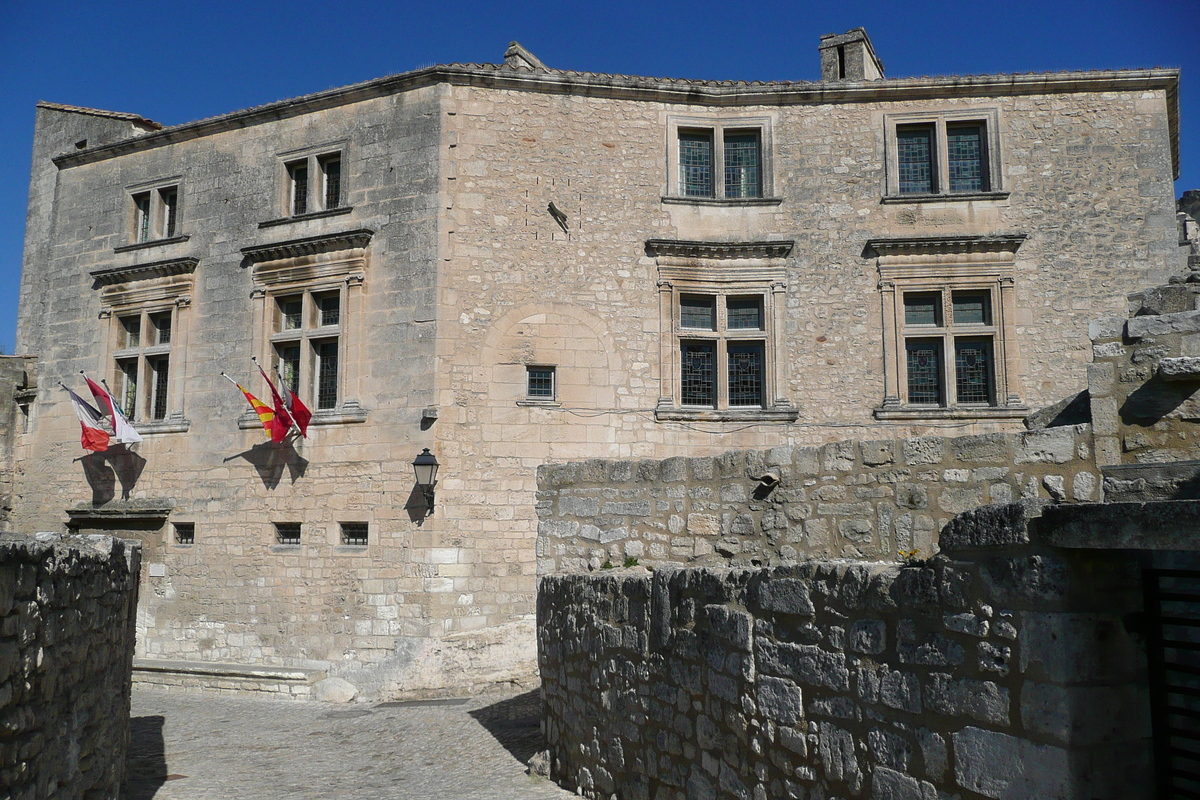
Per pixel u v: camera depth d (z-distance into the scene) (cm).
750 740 553
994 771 378
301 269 1753
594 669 800
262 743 1197
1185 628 380
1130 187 1653
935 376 1666
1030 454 661
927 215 1686
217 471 1780
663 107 1739
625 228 1697
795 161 1722
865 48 1891
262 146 1847
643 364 1666
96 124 2252
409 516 1594
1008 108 1694
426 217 1662
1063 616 351
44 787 523
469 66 1684
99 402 1914
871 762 450
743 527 808
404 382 1634
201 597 1750
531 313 1653
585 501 934
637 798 705
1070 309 1625
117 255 1978
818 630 497
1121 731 351
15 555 458
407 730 1236
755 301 1716
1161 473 594
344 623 1611
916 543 702
